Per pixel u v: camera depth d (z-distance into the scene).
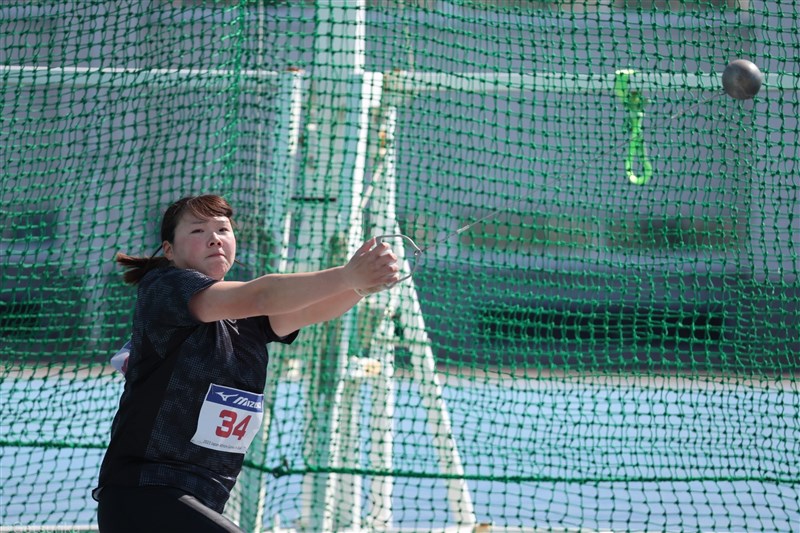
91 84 18.70
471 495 22.33
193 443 11.02
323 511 16.98
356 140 17.58
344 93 17.61
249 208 17.73
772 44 18.73
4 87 18.72
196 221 11.80
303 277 10.21
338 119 17.86
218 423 11.13
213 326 11.34
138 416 10.98
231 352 11.40
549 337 19.31
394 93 18.28
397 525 19.84
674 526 20.42
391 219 18.34
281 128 17.66
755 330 19.06
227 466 11.32
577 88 18.44
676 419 27.47
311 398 17.22
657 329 30.08
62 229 24.69
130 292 21.39
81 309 21.58
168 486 10.80
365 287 10.12
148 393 11.01
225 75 17.73
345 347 17.31
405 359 18.95
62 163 23.89
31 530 17.83
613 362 19.17
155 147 18.38
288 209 17.61
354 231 17.55
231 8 17.70
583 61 18.61
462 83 18.64
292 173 17.67
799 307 19.11
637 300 19.36
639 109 18.50
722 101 18.86
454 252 23.22
